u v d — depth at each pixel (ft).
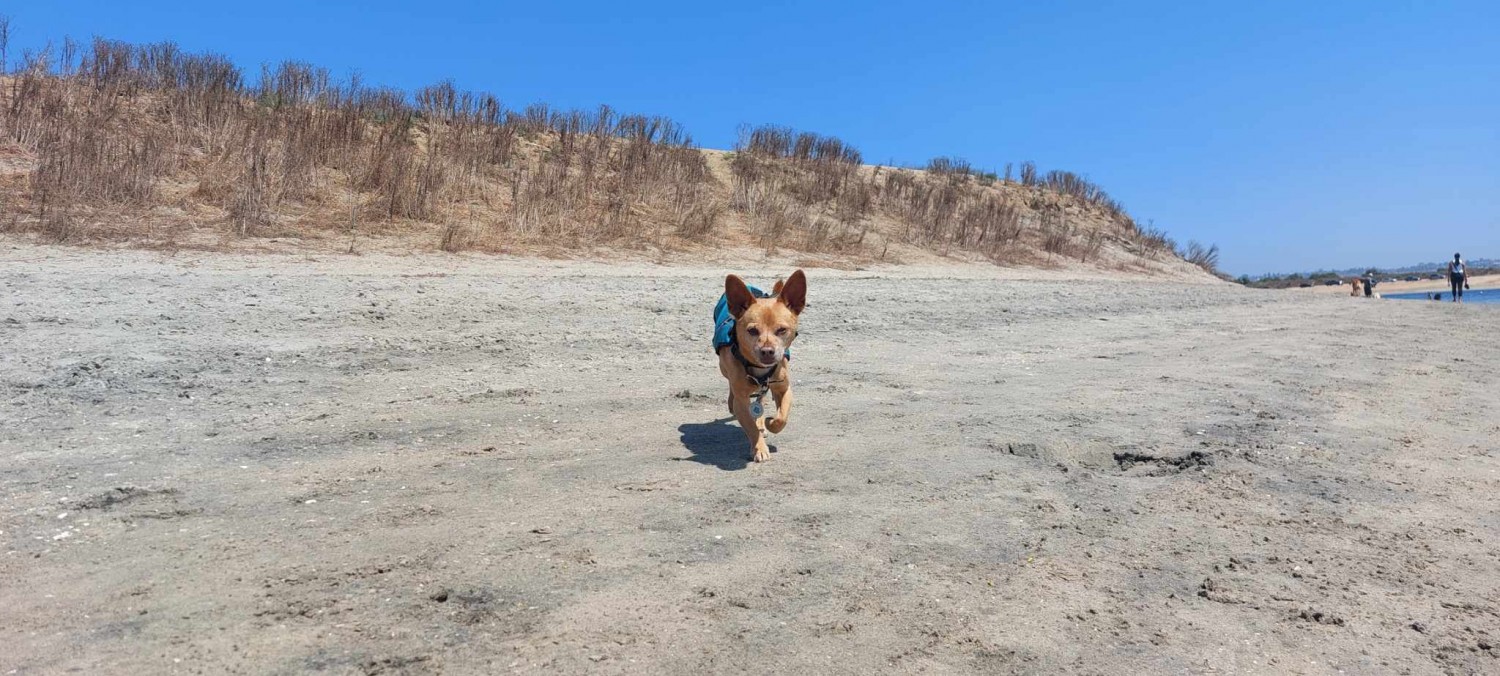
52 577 10.72
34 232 39.58
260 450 16.38
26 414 17.63
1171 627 10.30
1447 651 9.88
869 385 24.35
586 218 61.52
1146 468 16.84
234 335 25.29
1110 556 12.33
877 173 100.48
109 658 8.87
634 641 9.52
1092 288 58.80
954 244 81.76
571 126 80.38
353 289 32.81
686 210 69.26
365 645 9.27
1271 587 11.41
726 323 17.85
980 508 14.12
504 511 13.52
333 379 22.18
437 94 75.46
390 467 15.69
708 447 17.70
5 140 51.26
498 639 9.48
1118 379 25.77
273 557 11.47
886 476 15.72
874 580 11.30
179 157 54.39
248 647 9.15
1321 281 190.08
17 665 8.68
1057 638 9.96
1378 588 11.44
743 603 10.52
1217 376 26.50
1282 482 15.81
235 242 43.62
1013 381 25.25
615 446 17.62
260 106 64.95
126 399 19.12
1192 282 92.07
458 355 25.71
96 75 62.23
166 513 13.00
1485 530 13.58
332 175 57.77
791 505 14.11
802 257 64.59
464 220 55.83
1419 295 147.02
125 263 35.99
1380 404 22.82
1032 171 118.83
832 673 9.06
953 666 9.30
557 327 30.37
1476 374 28.50
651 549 12.07
